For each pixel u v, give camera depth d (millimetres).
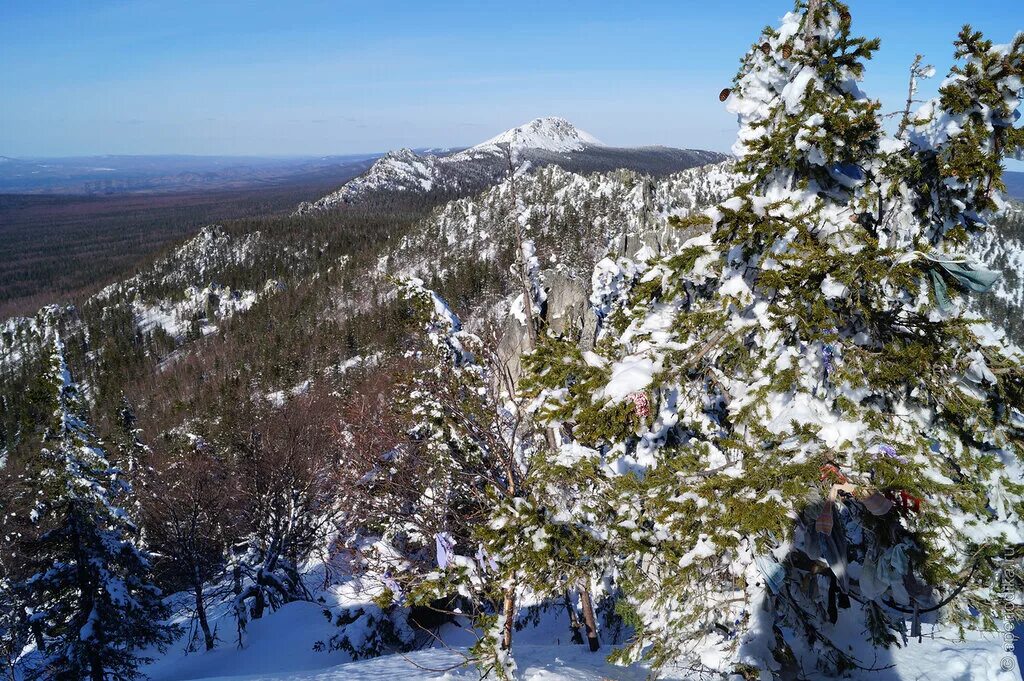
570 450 5977
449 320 12438
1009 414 4699
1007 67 4805
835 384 4637
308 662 15734
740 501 4211
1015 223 108062
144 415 103938
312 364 107688
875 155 5191
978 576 4297
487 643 5266
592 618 7996
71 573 20047
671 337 5434
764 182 5516
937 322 4711
